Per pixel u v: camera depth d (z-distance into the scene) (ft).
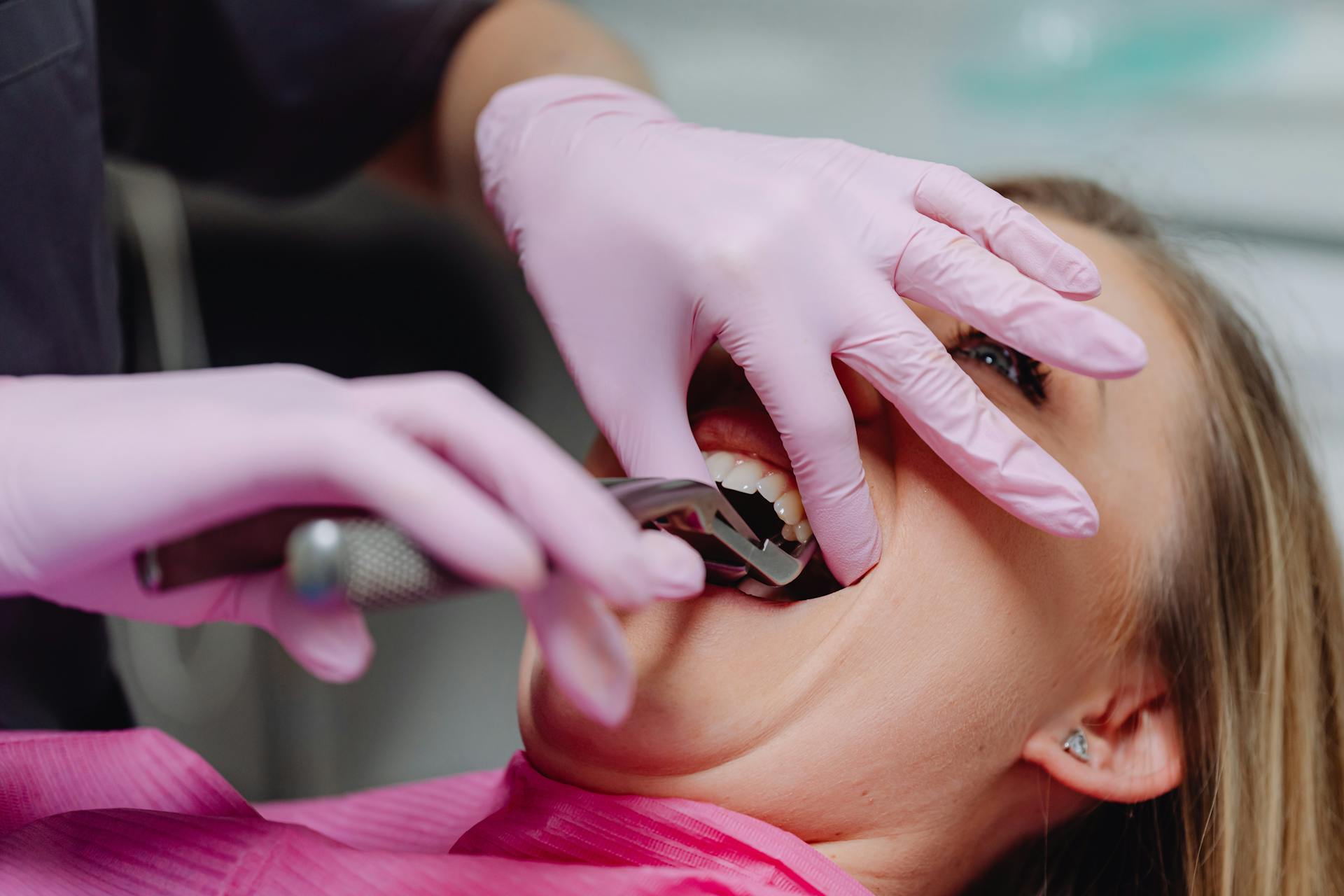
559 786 2.06
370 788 5.12
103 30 3.04
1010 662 2.10
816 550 2.27
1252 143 4.96
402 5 3.30
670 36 5.34
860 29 5.26
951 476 2.10
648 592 1.31
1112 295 2.54
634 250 2.31
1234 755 2.51
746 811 1.99
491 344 5.39
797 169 2.30
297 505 1.32
